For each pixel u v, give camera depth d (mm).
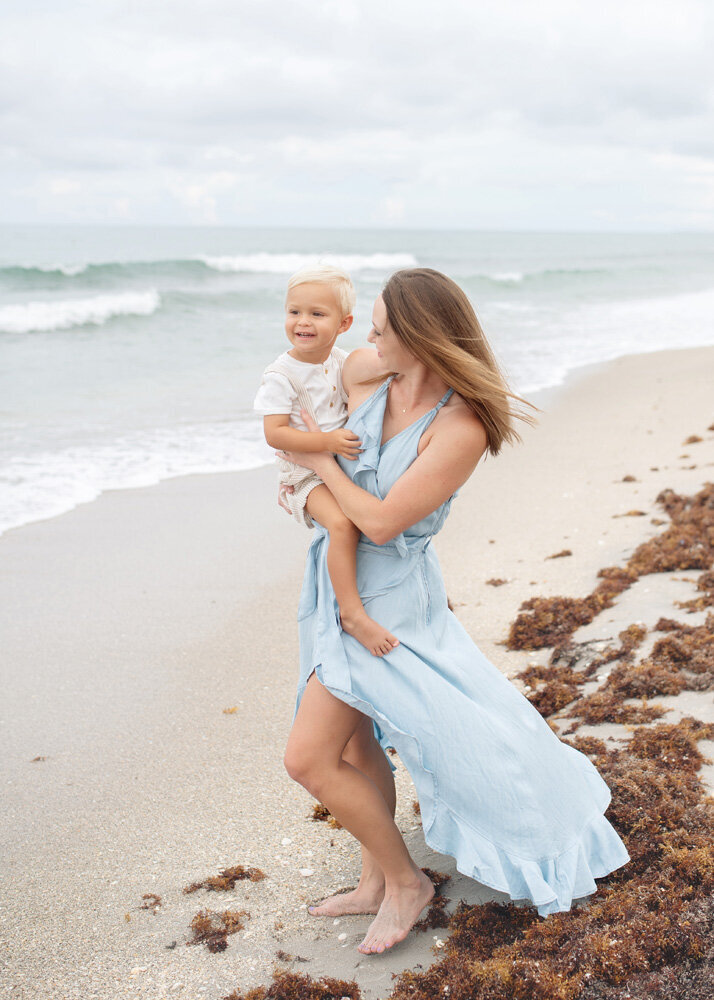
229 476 9172
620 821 3158
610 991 2441
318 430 2799
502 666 4824
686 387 13438
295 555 7043
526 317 25672
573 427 11000
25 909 3137
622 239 155250
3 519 7715
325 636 2729
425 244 95375
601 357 17266
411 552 2756
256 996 2613
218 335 19734
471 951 2688
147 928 3004
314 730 2684
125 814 3707
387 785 3150
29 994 2723
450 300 2598
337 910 2984
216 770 4020
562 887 2680
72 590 6293
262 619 5797
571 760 2910
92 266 31484
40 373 14562
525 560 6457
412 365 2666
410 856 3107
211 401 12750
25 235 83250
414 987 2574
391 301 2604
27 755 4207
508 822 2652
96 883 3266
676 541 6184
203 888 3191
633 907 2721
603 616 5320
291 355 2824
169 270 34406
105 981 2760
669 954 2531
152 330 20312
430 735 2600
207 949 2869
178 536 7438
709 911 2662
